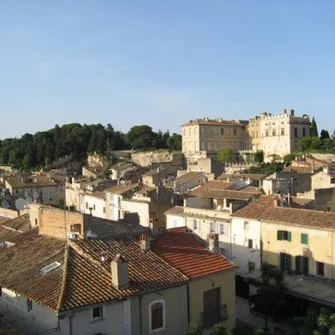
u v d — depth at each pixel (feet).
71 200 411.13
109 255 102.47
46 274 95.91
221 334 96.32
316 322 111.55
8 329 87.66
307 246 170.50
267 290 155.94
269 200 201.46
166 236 118.83
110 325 89.66
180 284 99.35
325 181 282.97
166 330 97.66
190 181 323.16
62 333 84.58
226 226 199.31
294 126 626.23
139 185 298.76
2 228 155.12
